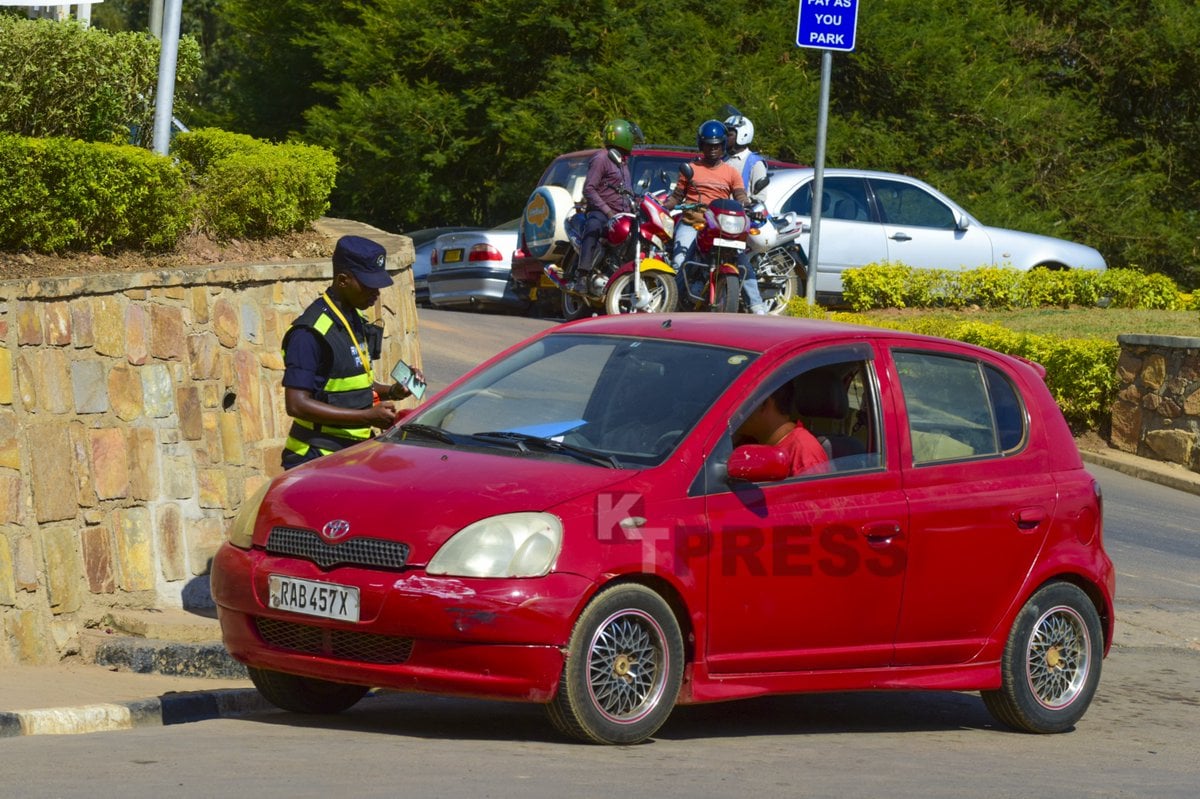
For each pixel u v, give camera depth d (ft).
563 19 163.02
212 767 31.50
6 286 47.67
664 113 158.10
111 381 51.57
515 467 36.68
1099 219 175.11
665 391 38.96
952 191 167.94
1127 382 90.22
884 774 34.88
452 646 33.99
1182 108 191.42
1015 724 43.27
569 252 102.22
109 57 69.26
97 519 50.52
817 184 94.68
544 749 34.86
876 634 39.75
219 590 37.32
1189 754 41.24
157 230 60.23
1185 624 59.11
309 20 186.09
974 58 175.94
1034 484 42.98
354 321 44.91
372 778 30.73
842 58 167.94
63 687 43.60
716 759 35.27
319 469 38.58
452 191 177.68
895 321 104.63
